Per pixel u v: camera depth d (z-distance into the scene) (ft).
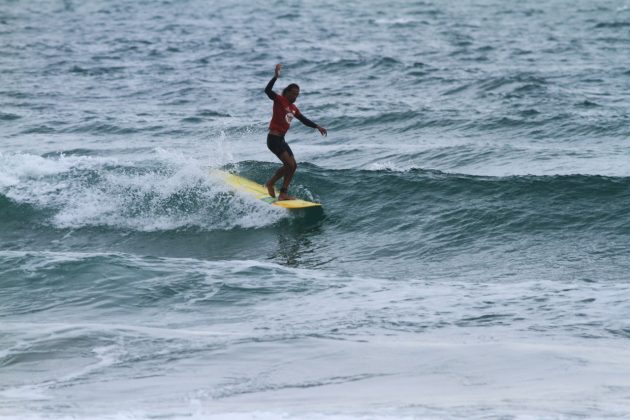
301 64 414.82
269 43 503.61
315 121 275.18
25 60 433.48
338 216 166.91
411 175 177.47
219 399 65.51
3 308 108.58
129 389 69.97
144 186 177.47
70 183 181.06
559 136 244.01
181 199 173.37
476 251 144.15
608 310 98.53
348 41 516.32
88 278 117.29
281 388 68.69
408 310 101.30
